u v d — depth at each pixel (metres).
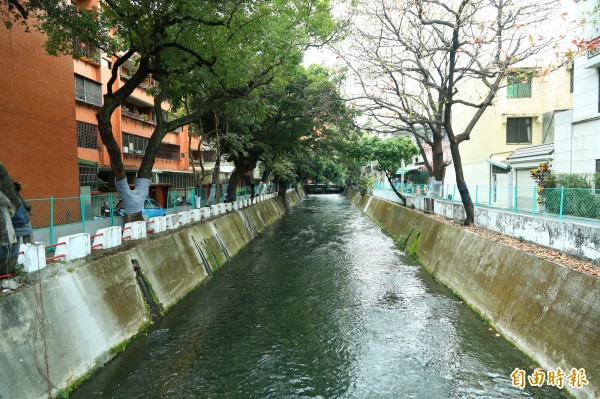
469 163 24.73
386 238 23.33
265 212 30.83
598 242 7.61
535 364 7.33
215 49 10.93
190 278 12.75
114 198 17.88
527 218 10.27
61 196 13.66
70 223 11.80
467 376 7.27
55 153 13.45
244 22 11.15
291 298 11.88
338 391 6.91
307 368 7.70
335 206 48.78
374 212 34.03
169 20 10.02
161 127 12.58
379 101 14.77
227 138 19.94
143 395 6.64
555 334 7.07
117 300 8.63
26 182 12.19
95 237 9.12
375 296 11.98
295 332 9.36
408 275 14.45
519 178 19.45
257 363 7.86
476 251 11.55
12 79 11.73
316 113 20.08
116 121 23.59
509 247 9.79
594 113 14.22
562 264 7.77
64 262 7.70
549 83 20.39
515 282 8.93
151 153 12.45
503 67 11.94
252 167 26.59
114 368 7.46
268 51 12.96
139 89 26.00
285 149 24.73
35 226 10.62
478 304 10.27
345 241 22.27
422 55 14.03
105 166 22.55
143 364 7.70
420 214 19.14
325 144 27.19
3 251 6.10
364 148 25.16
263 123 22.86
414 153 25.73
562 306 7.16
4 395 5.20
